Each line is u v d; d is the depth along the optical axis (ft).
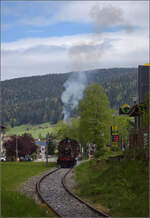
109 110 239.91
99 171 114.42
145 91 127.75
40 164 205.16
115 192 66.80
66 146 180.04
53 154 395.55
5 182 94.07
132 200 57.47
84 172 128.67
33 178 110.73
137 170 74.64
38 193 71.61
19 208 48.03
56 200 64.64
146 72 128.98
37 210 49.03
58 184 93.30
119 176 75.92
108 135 231.50
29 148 320.09
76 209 55.47
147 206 51.72
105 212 53.36
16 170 145.79
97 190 71.20
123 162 88.53
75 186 89.20
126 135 278.46
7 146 315.58
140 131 89.81
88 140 234.38
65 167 176.65
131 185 67.31
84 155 288.51
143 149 82.94
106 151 196.03
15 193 64.18
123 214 51.26
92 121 230.68
